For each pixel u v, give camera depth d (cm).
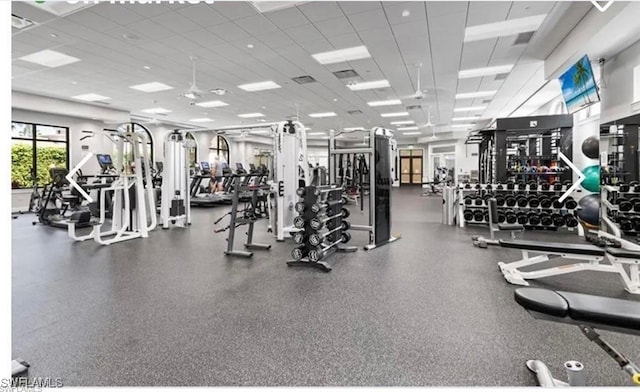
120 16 457
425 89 864
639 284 296
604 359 192
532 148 713
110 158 822
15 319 251
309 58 629
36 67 675
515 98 967
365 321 243
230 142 1708
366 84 819
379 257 429
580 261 398
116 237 536
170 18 464
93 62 645
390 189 528
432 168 2002
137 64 657
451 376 177
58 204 883
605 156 534
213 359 195
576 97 546
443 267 381
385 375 178
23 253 460
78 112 1013
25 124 961
